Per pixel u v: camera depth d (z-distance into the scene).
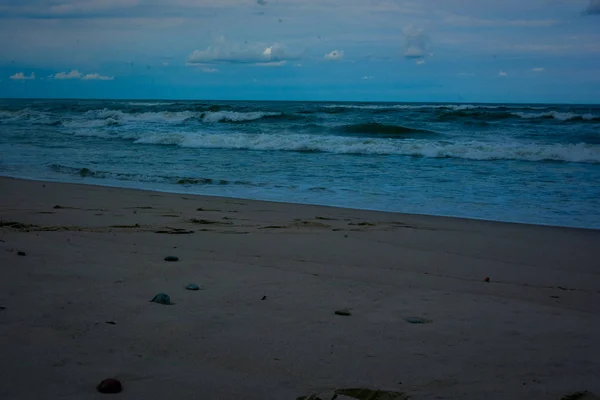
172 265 5.09
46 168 15.32
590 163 17.22
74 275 4.55
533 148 18.39
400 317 3.89
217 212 9.02
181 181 13.07
